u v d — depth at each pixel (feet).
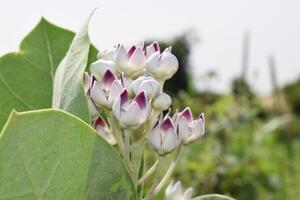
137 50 1.25
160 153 1.22
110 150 1.08
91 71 1.26
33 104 1.41
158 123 1.22
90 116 1.19
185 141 1.26
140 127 1.21
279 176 4.49
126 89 1.18
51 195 1.05
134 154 1.22
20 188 1.01
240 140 4.27
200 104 4.32
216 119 4.21
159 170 1.24
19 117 0.97
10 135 0.97
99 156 1.07
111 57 1.29
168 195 1.45
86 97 1.18
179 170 3.57
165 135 1.22
